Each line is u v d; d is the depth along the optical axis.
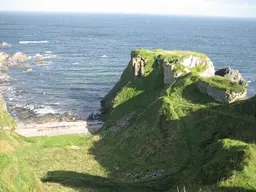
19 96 113.12
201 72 91.81
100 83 133.88
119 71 156.75
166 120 64.81
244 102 60.66
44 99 111.06
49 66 162.38
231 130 56.28
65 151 66.94
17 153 62.19
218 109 64.12
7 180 37.16
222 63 183.12
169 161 55.53
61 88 124.88
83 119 92.38
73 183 48.62
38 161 59.62
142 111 80.94
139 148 62.81
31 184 39.38
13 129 79.19
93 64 171.12
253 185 31.25
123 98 92.06
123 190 46.81
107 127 81.50
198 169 40.75
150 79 93.12
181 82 75.81
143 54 99.19
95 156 65.31
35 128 81.81
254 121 56.31
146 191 46.03
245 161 34.81
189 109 66.25
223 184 32.22
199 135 59.03
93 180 51.56
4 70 148.25
